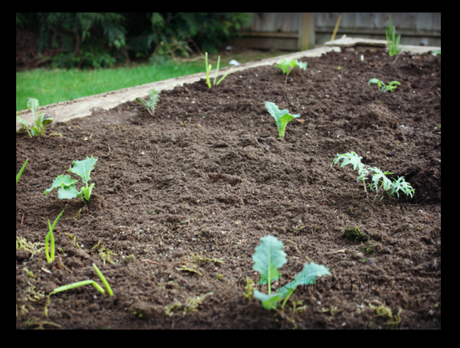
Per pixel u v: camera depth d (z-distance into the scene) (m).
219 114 3.36
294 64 3.89
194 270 1.77
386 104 3.49
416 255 1.80
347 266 1.77
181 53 8.01
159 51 7.47
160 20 7.26
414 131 3.04
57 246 1.93
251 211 2.20
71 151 2.80
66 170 2.60
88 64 7.77
